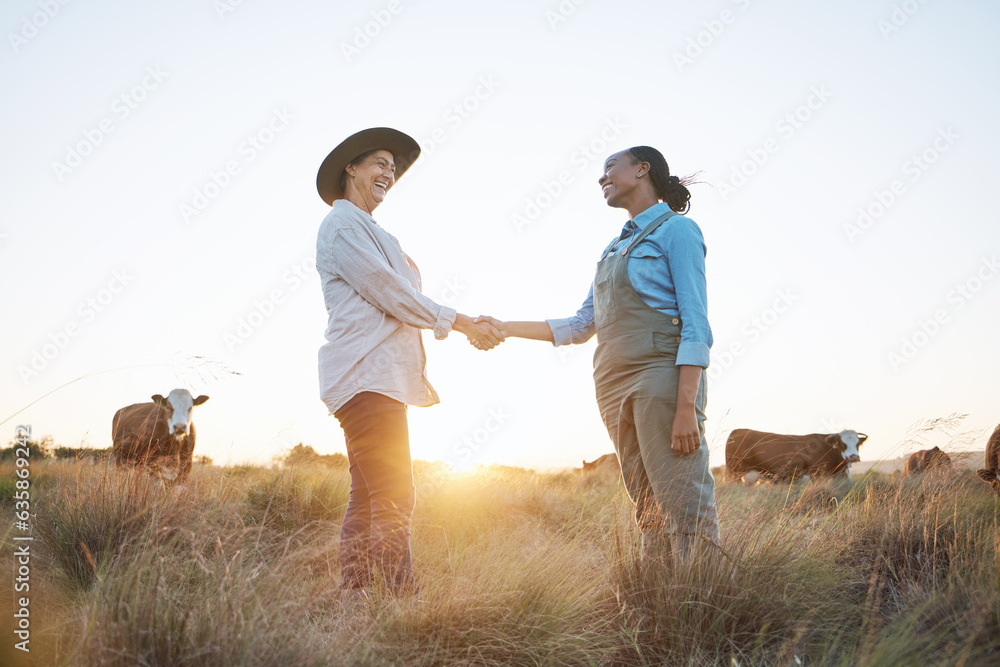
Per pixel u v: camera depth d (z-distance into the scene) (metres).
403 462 2.77
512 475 6.31
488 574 2.42
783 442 11.40
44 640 1.93
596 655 2.15
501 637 2.09
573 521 4.27
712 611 2.22
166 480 4.31
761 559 2.47
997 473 5.78
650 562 2.40
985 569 2.50
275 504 4.16
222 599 1.89
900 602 2.56
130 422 8.02
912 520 3.16
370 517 2.82
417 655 2.02
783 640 2.16
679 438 2.55
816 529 3.03
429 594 2.35
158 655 1.67
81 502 3.19
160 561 2.03
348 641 1.95
